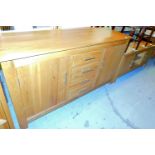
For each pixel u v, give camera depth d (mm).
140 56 2539
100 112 1779
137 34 2145
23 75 995
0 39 1091
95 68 1607
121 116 1771
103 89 2201
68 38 1309
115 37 1569
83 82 1634
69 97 1653
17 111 1165
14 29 1396
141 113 1868
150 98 2172
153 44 2488
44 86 1225
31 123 1505
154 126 1684
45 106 1437
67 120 1600
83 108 1794
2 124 1111
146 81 2592
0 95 933
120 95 2139
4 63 836
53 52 1029
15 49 947
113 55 1707
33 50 970
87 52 1310
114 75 2188
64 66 1226
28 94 1150
